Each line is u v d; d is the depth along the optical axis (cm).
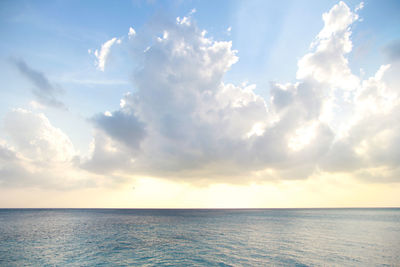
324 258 2677
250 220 8800
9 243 3731
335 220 8319
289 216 11500
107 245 3544
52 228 5931
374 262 2489
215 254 2944
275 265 2439
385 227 5750
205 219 9531
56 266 2456
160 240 4025
